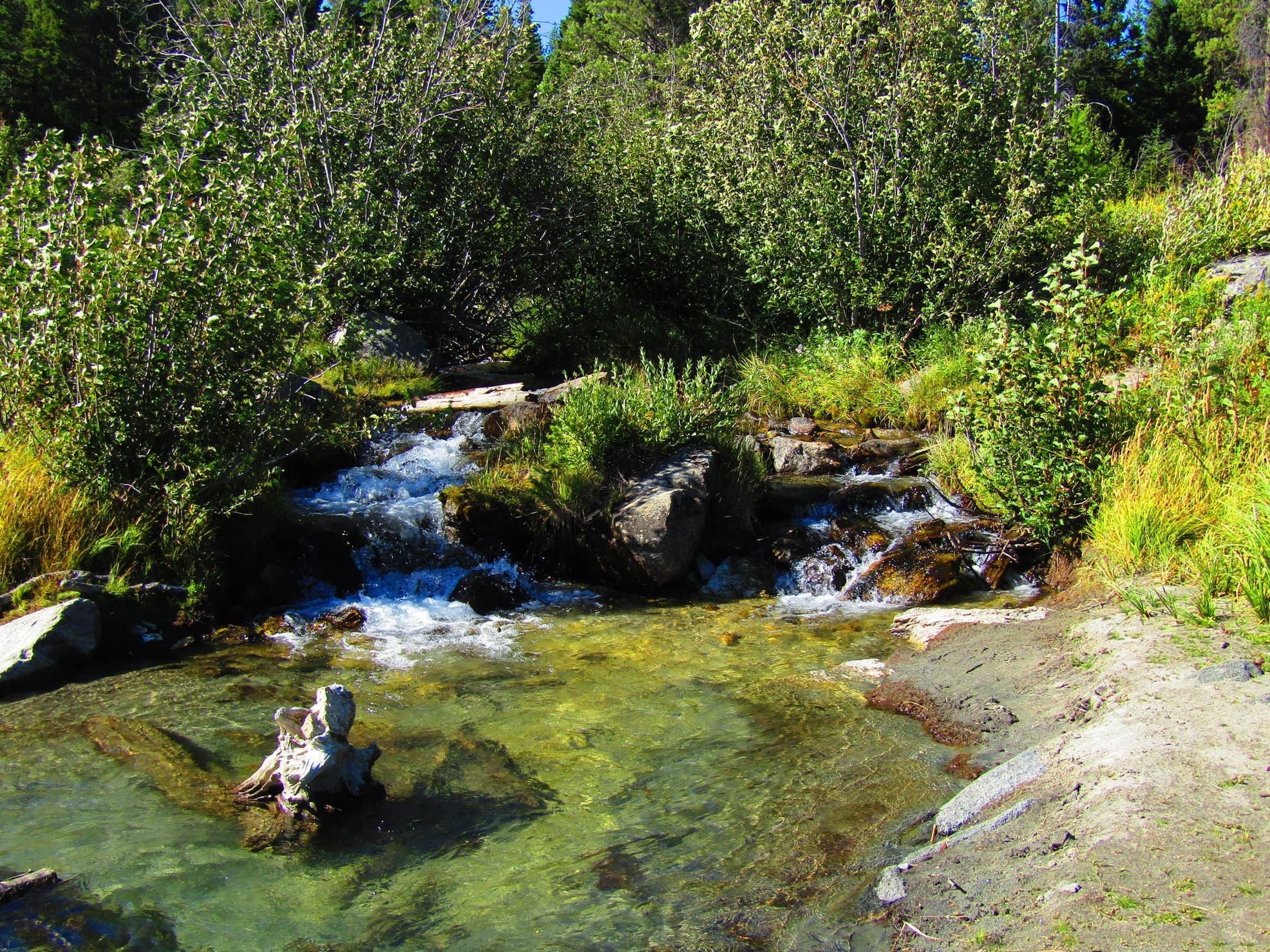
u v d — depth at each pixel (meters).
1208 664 5.31
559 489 8.99
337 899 3.98
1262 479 6.91
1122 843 3.60
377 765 5.20
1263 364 8.75
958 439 10.20
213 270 7.62
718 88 13.93
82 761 5.21
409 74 14.20
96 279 7.28
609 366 13.88
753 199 13.54
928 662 6.51
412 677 6.54
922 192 12.94
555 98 15.51
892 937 3.41
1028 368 8.45
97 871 4.16
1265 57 28.12
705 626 7.62
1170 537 7.34
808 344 13.63
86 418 7.49
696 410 9.95
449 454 10.52
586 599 8.44
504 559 8.80
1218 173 15.43
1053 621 6.86
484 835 4.46
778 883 3.95
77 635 6.65
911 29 12.73
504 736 5.55
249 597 7.90
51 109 32.19
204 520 7.79
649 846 4.33
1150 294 12.08
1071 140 15.15
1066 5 31.81
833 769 4.99
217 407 7.89
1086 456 8.24
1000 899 3.47
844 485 9.91
